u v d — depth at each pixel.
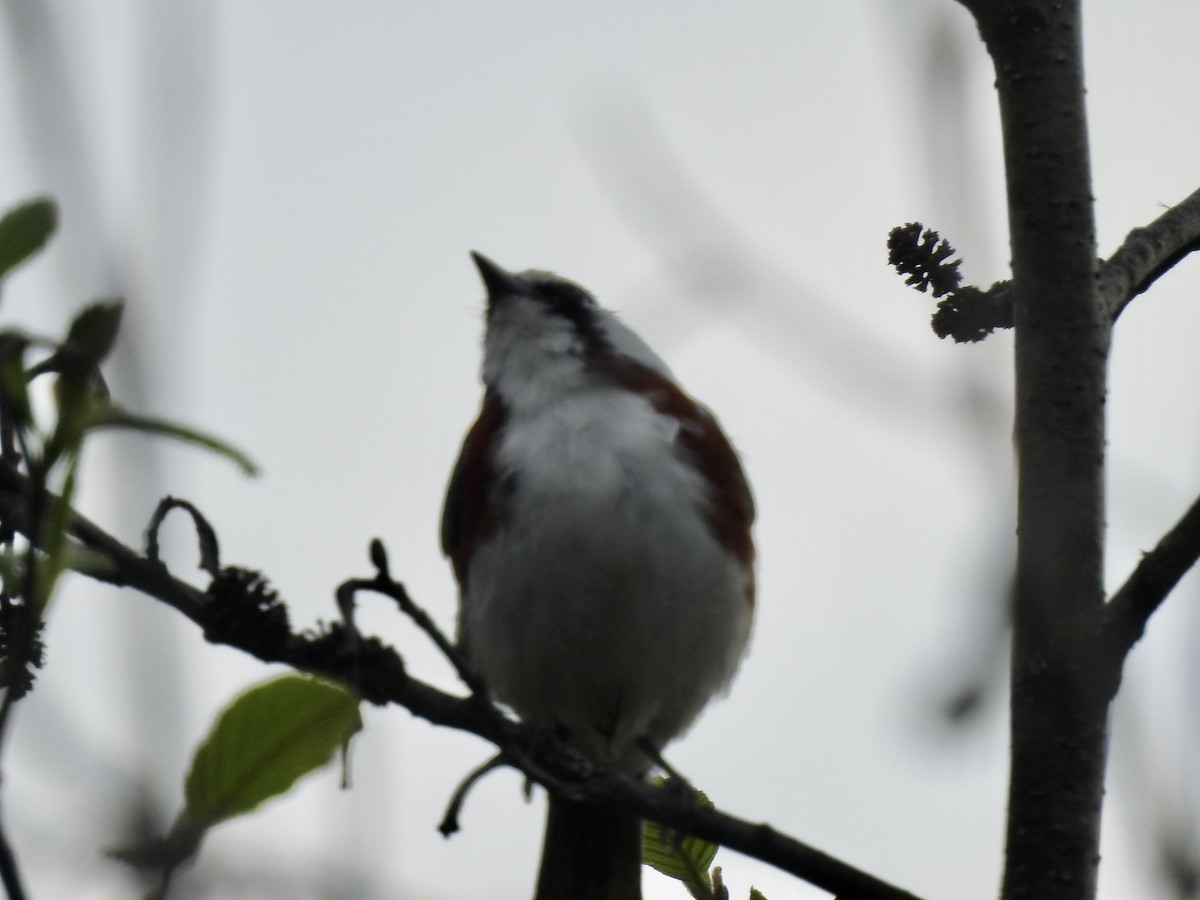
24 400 4.04
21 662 3.80
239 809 4.51
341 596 5.49
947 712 3.36
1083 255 6.27
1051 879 5.65
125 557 5.25
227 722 4.56
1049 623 5.77
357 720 4.59
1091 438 6.07
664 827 6.32
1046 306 6.21
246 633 5.39
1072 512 5.95
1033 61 6.46
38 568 4.04
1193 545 5.63
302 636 5.48
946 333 6.53
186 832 3.62
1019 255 6.32
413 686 5.68
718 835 5.79
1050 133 6.36
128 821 3.42
